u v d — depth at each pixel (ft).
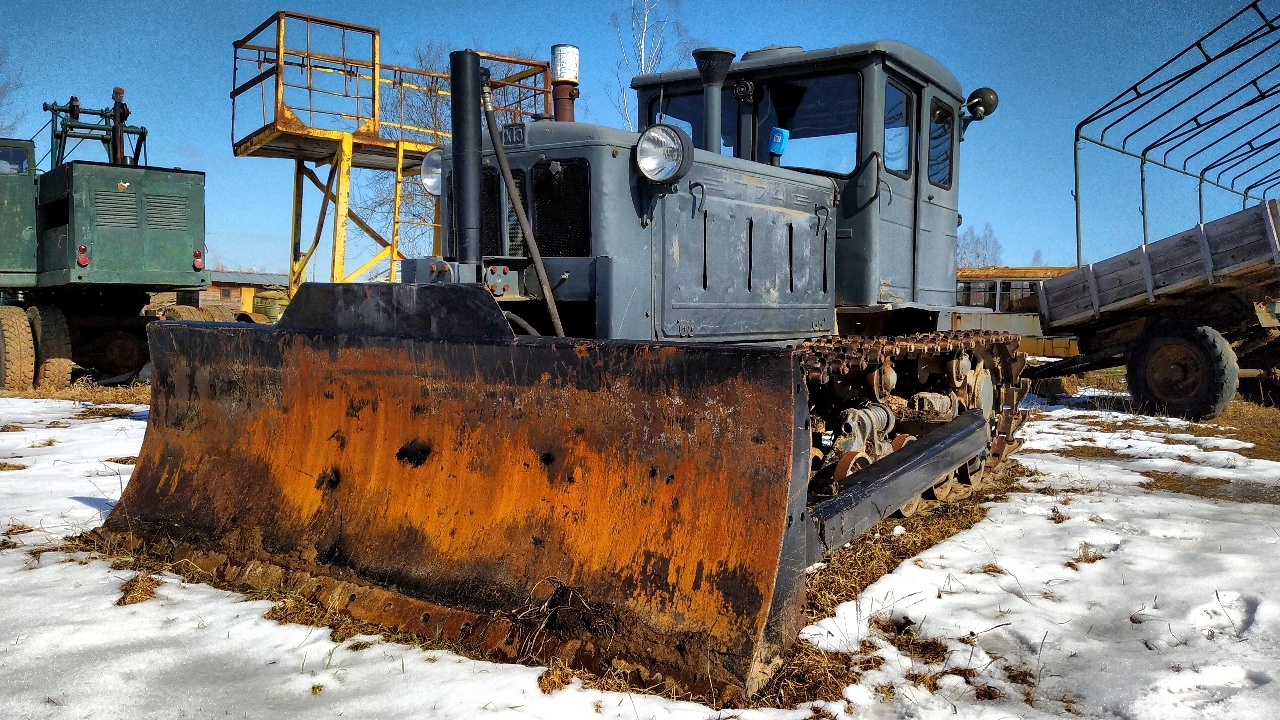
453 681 9.14
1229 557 13.65
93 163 36.73
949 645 10.32
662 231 13.79
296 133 37.76
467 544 10.71
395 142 40.24
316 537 11.82
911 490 13.47
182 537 13.03
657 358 9.97
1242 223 26.61
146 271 38.06
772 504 9.30
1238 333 30.63
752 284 15.62
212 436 13.62
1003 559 13.65
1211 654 10.09
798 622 9.57
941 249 21.12
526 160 13.53
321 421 12.43
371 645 10.16
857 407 16.03
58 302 41.34
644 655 9.22
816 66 17.78
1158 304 30.14
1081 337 33.24
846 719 8.48
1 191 37.99
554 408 10.61
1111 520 16.16
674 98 19.54
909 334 18.72
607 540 9.94
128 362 40.88
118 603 11.41
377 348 11.92
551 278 13.05
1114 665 9.82
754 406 9.49
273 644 10.18
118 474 19.92
